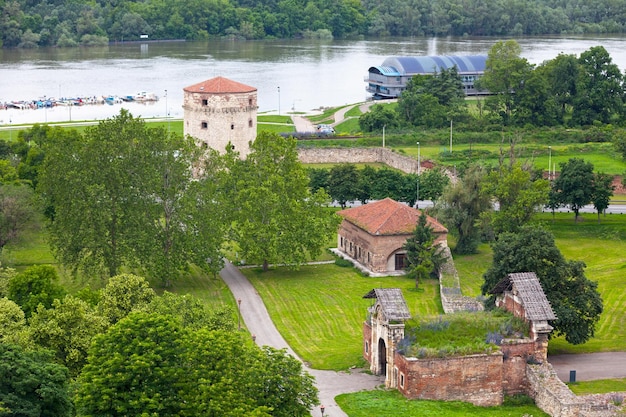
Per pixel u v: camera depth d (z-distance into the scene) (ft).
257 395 502.79
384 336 623.77
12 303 621.72
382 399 592.60
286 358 524.52
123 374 483.10
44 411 487.20
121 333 501.56
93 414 479.41
